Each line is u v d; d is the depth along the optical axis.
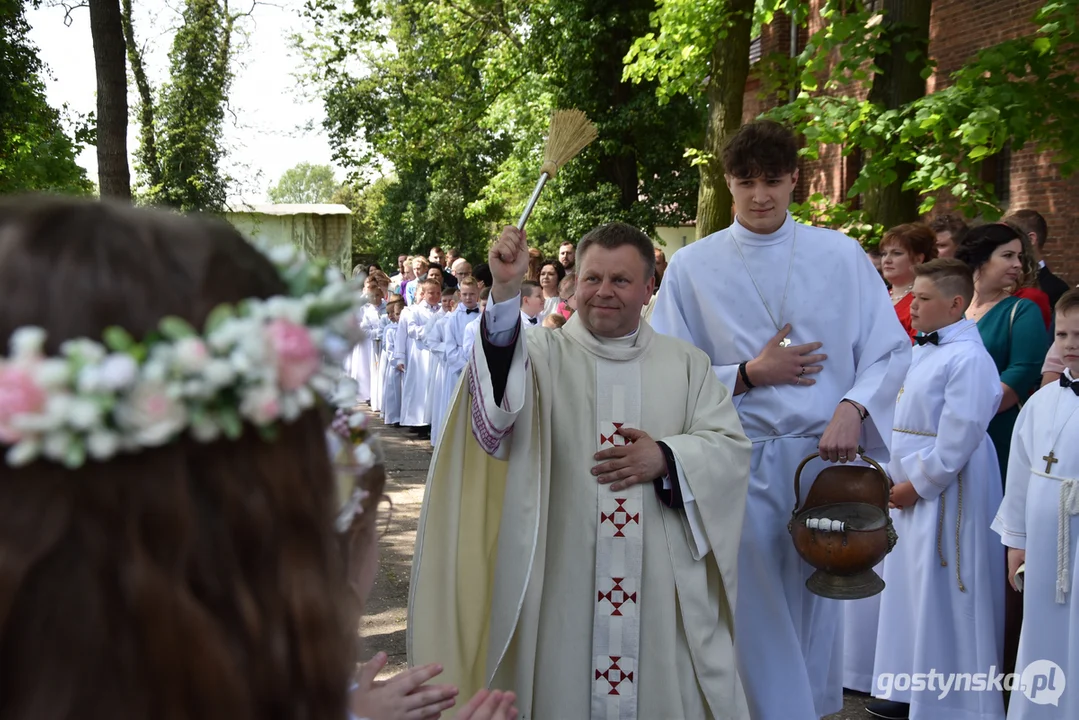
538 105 20.03
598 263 3.04
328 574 0.80
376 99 21.09
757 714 3.47
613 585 2.90
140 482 0.70
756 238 3.61
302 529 0.78
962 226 5.61
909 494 4.24
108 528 0.70
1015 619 4.30
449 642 2.97
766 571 3.48
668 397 3.07
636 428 3.01
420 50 21.23
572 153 3.07
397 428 13.09
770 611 3.48
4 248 0.72
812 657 3.70
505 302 2.81
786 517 3.51
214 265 0.77
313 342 0.75
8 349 0.69
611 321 3.05
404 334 12.37
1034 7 11.09
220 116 15.53
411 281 15.28
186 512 0.71
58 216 0.75
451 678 2.98
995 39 11.70
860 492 3.31
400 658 4.76
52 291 0.71
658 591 2.91
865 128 8.57
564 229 18.89
